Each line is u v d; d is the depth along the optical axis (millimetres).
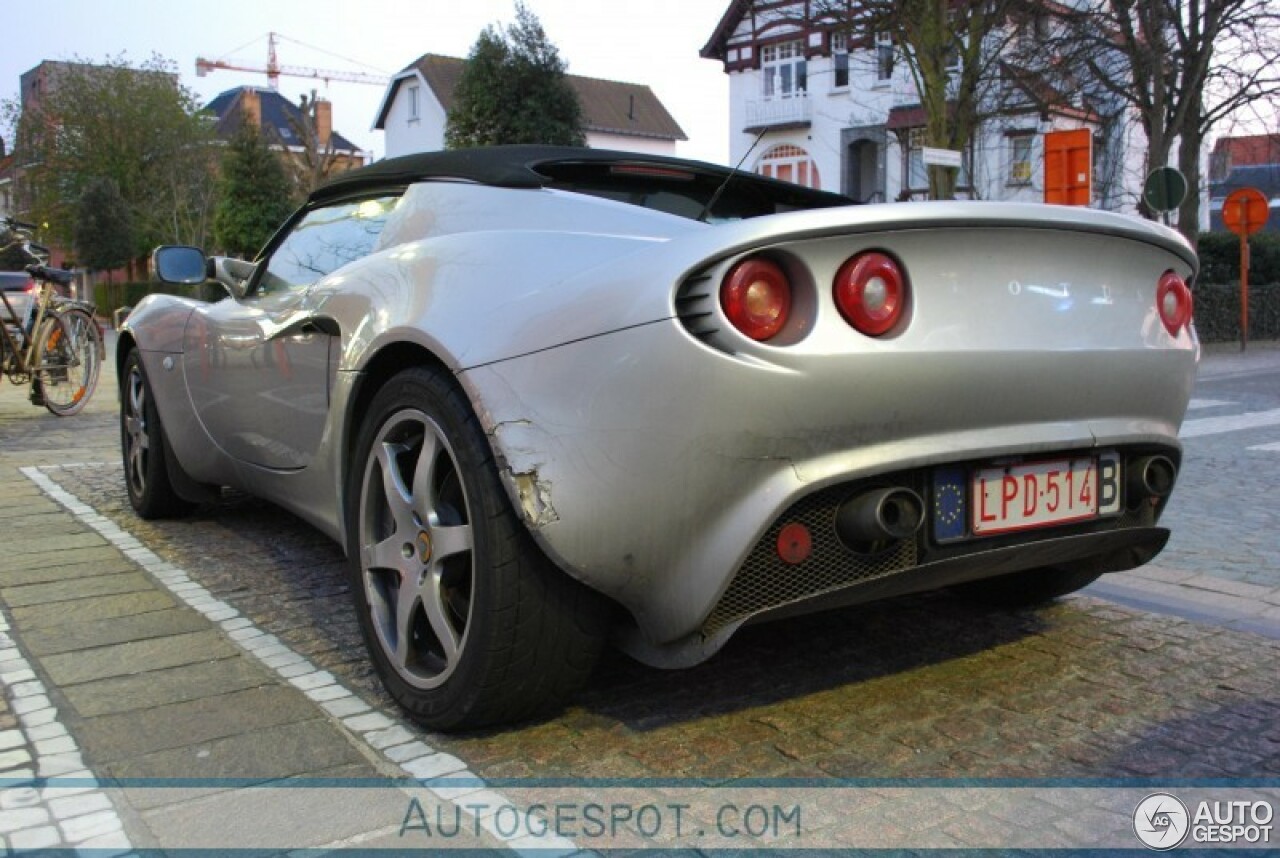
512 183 2971
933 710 2816
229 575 4086
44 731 2654
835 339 2236
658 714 2770
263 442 3730
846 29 15812
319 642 3330
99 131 48438
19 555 4395
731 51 36312
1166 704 2865
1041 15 16812
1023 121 27484
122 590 3887
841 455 2311
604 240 2512
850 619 3545
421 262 2850
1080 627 3490
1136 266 2738
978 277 2424
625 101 52750
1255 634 3445
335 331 3107
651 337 2201
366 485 2836
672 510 2254
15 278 10906
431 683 2609
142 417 4949
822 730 2686
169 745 2576
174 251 4227
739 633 3393
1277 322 22562
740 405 2180
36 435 8227
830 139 34188
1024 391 2490
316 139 37156
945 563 2504
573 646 2496
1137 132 28906
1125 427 2748
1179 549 4719
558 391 2311
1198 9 18531
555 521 2287
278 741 2600
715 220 3271
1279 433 8492
